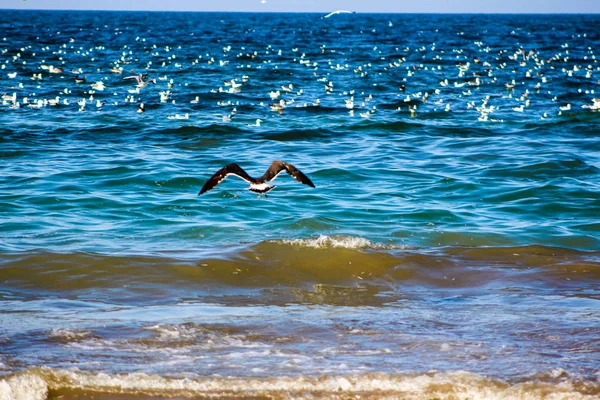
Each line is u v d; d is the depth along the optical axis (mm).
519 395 23234
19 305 30703
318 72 158250
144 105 101125
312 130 79188
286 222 45531
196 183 56188
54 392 23344
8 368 24422
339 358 25609
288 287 33969
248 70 160125
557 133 80125
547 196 52750
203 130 78625
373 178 58344
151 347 26312
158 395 23266
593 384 23828
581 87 136750
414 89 129375
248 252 37719
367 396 23297
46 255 36062
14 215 46250
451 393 23438
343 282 34812
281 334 27703
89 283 33469
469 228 45000
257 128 80938
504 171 60406
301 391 23469
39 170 58531
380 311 30812
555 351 26328
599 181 57219
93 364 24891
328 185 55969
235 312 30344
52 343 26391
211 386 23656
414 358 25672
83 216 46656
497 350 26391
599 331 28219
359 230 44344
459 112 98500
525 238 43344
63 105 99312
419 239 42875
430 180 57875
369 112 96562
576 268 36750
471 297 32906
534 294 33188
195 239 41906
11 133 74438
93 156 64625
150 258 36344
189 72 153875
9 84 124375
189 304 31406
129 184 55156
